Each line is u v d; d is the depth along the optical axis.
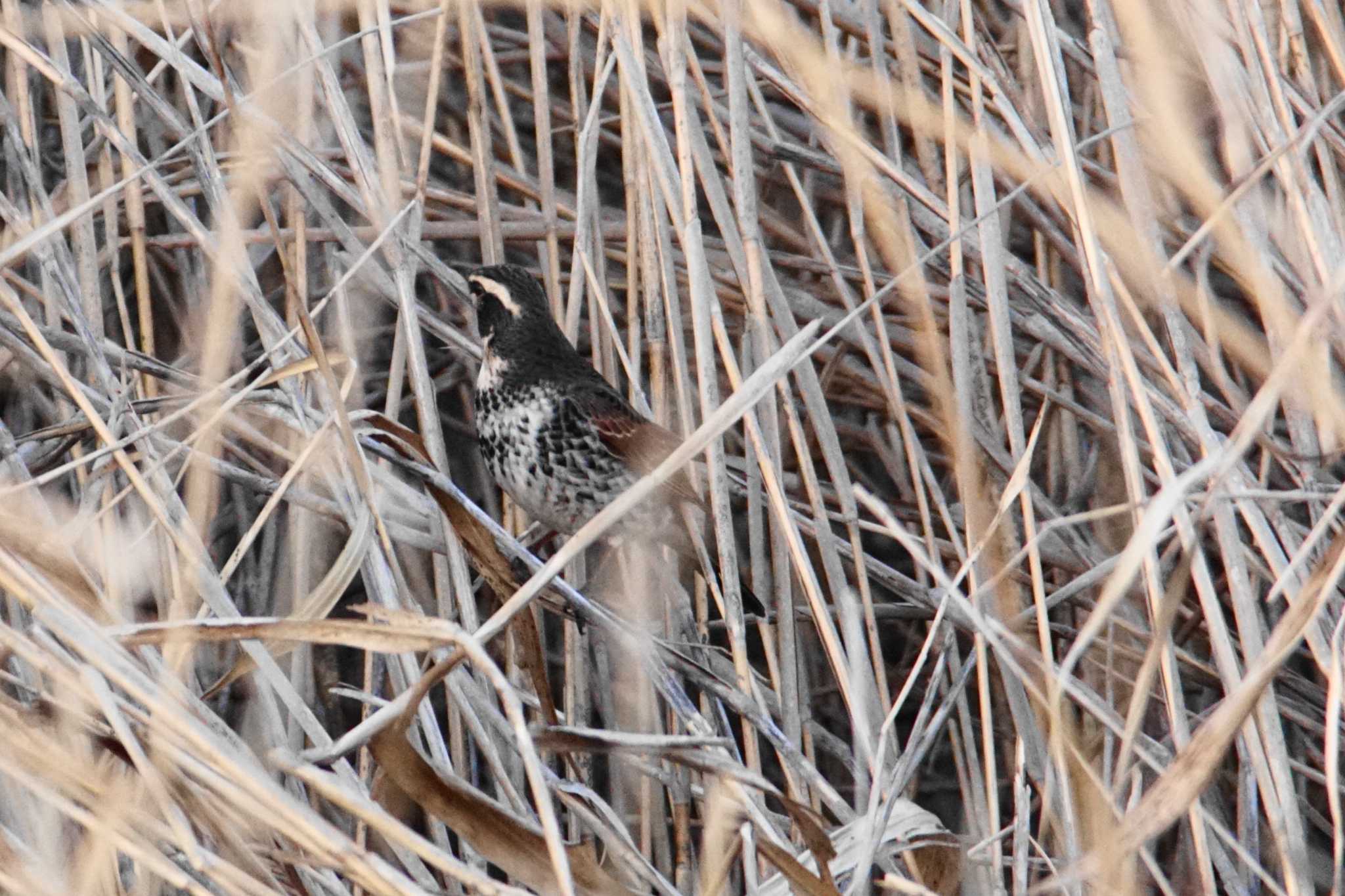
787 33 7.18
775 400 7.40
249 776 4.49
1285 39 7.43
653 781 7.72
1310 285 6.50
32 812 5.50
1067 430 9.16
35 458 7.96
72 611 4.69
